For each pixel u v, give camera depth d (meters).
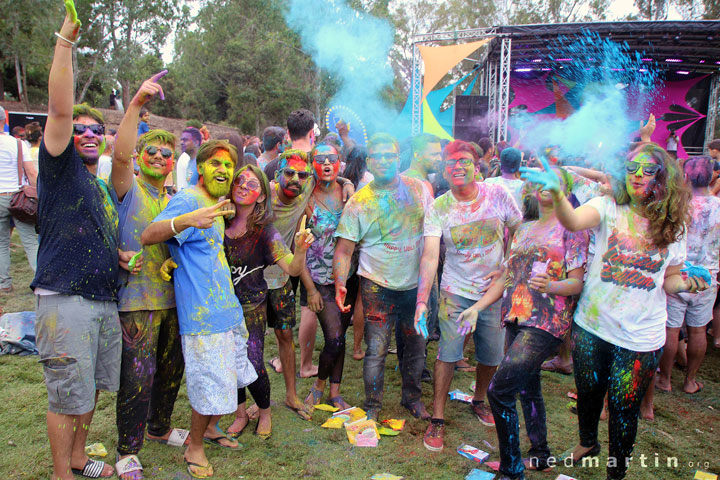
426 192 3.31
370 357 3.30
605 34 11.38
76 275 2.31
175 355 2.86
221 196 2.72
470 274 3.10
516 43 11.89
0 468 2.66
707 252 3.83
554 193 2.30
